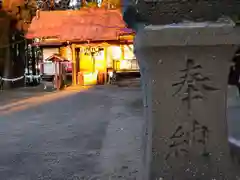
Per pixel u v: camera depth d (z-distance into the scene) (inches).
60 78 722.8
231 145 62.4
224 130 57.6
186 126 57.9
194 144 58.0
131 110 415.5
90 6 832.9
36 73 845.2
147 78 59.1
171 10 54.7
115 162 192.4
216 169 57.7
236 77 66.4
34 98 577.3
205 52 55.7
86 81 800.9
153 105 58.3
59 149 232.5
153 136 58.7
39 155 218.1
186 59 56.3
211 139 57.7
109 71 841.5
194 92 57.4
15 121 362.3
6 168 191.5
